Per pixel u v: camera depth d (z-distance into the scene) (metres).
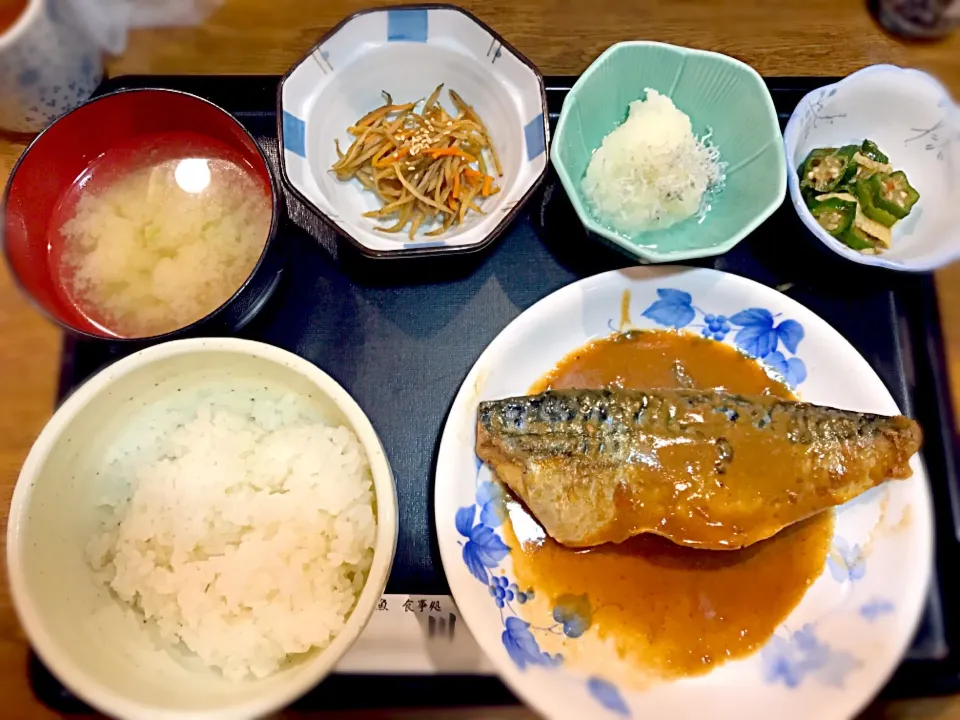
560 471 0.31
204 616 0.29
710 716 0.30
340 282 0.35
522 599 0.32
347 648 0.24
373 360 0.34
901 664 0.32
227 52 0.38
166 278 0.32
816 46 0.39
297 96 0.34
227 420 0.31
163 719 0.24
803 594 0.33
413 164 0.36
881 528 0.33
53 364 0.33
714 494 0.31
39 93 0.35
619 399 0.32
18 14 0.34
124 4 0.38
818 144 0.37
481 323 0.35
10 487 0.33
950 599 0.32
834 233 0.36
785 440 0.32
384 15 0.34
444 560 0.30
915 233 0.36
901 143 0.37
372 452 0.27
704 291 0.34
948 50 0.39
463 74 0.36
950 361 0.35
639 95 0.37
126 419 0.30
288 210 0.35
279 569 0.29
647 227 0.36
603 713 0.30
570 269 0.36
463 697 0.30
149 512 0.30
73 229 0.33
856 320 0.36
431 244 0.31
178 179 0.34
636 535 0.33
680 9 0.39
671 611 0.32
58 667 0.24
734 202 0.35
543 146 0.33
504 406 0.31
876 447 0.31
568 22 0.39
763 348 0.35
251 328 0.34
